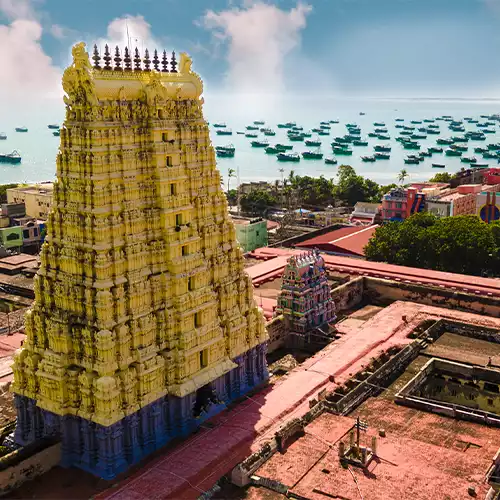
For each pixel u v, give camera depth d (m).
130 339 55.47
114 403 53.50
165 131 58.03
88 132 53.34
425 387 71.56
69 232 55.22
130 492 50.44
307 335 88.50
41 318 56.81
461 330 84.06
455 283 105.94
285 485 47.59
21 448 54.44
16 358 58.22
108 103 54.19
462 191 174.75
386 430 57.31
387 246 126.38
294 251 127.31
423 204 163.62
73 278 55.06
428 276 109.81
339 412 60.19
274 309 93.75
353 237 145.62
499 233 123.50
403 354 74.25
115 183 54.84
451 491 46.94
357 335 83.88
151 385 56.69
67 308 55.75
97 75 53.97
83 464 55.41
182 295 59.34
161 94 57.00
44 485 53.22
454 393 73.25
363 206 189.38
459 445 54.81
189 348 59.44
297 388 68.62
